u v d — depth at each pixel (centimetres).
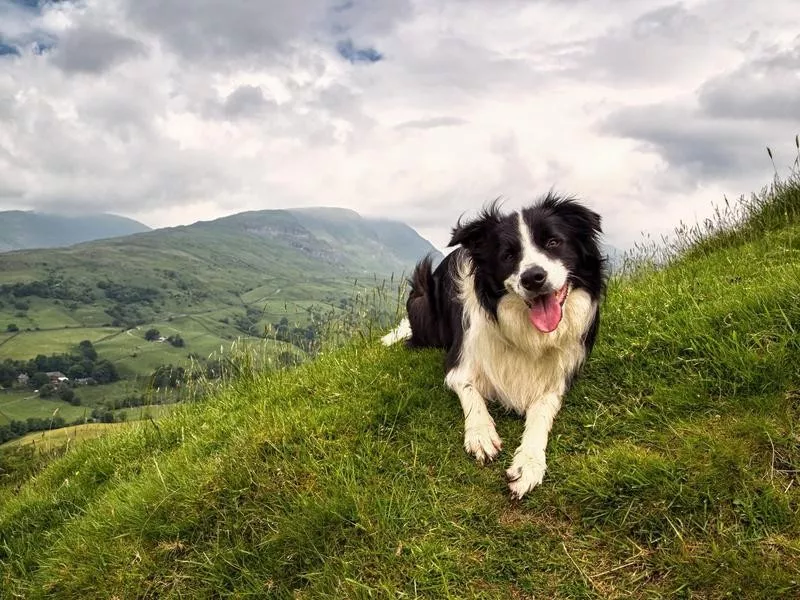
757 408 76
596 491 72
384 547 73
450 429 90
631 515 69
